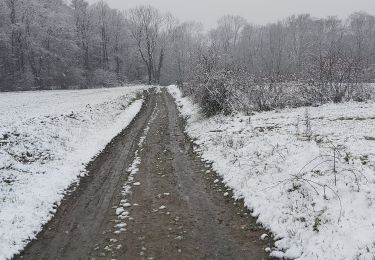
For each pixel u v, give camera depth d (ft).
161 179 40.88
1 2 217.56
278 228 26.13
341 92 92.07
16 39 224.12
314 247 22.67
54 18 236.02
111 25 305.53
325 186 28.04
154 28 278.87
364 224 22.77
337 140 43.70
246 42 324.39
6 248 25.53
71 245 26.35
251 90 82.43
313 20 329.52
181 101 123.75
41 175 41.24
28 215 30.78
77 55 272.72
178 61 299.17
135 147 58.13
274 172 34.76
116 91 167.32
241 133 55.88
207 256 23.98
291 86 92.17
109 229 28.58
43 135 57.21
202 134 61.93
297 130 51.88
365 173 28.27
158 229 28.19
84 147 56.54
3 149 47.19
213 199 33.91
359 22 337.31
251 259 23.41
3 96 145.59
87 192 37.55
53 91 187.21
